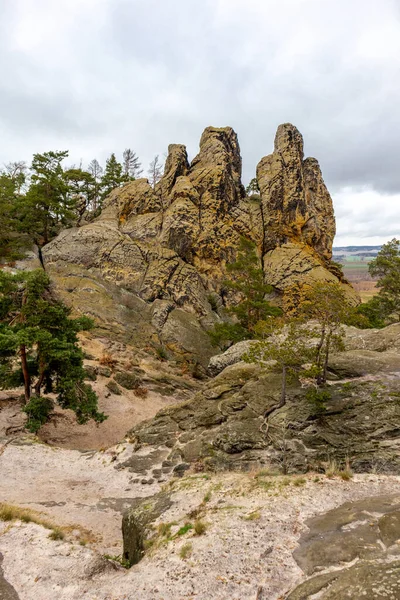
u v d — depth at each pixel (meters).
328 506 8.30
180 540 7.68
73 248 48.34
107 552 10.67
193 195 55.53
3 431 22.50
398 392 16.95
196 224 53.34
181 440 20.45
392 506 7.69
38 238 52.81
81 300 42.22
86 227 51.53
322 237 61.34
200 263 52.34
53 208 51.72
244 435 18.00
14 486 15.92
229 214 56.56
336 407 17.28
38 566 7.55
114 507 14.88
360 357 20.59
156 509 9.85
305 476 10.38
